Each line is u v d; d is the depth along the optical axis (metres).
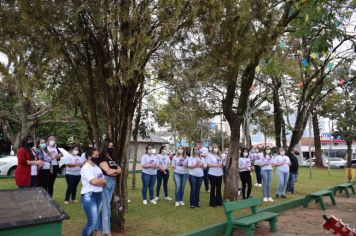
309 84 18.05
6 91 22.48
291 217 11.70
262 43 10.62
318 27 11.41
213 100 23.73
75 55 9.79
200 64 9.14
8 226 4.25
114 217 8.91
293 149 17.02
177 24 8.07
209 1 7.93
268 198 14.26
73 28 8.64
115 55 8.61
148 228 9.41
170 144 53.22
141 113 18.58
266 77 21.55
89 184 7.46
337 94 27.52
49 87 11.08
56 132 36.31
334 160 52.16
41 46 8.58
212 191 12.72
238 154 13.71
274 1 10.98
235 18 9.15
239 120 13.71
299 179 24.28
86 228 7.43
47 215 4.65
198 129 45.31
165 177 14.02
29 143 10.49
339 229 5.55
